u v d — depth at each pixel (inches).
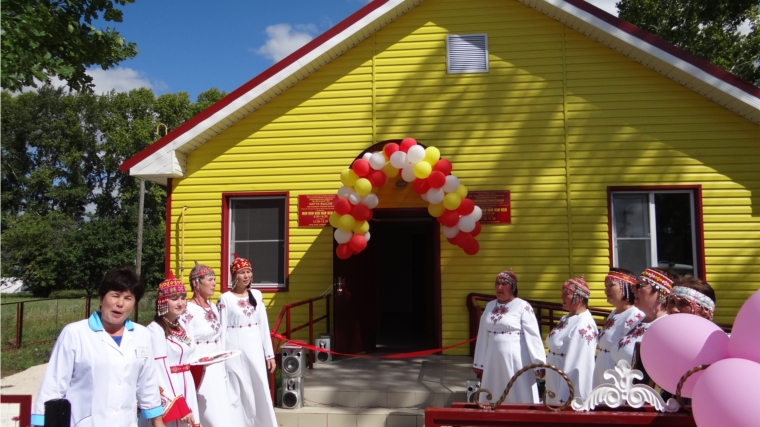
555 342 188.1
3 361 450.0
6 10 303.9
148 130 1748.3
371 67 347.6
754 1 581.6
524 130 335.6
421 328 492.7
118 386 130.6
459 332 332.5
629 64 329.4
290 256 344.8
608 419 129.0
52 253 1244.5
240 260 225.0
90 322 131.3
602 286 323.3
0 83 281.1
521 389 196.9
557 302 324.8
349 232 297.4
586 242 326.3
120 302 131.4
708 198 319.9
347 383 272.1
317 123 348.2
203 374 194.4
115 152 1830.7
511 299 207.2
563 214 329.4
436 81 343.0
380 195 335.6
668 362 130.6
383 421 243.6
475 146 338.0
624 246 328.2
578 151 331.0
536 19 338.0
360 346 345.4
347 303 339.3
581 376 177.3
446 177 285.7
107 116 1977.1
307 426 246.5
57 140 1918.1
